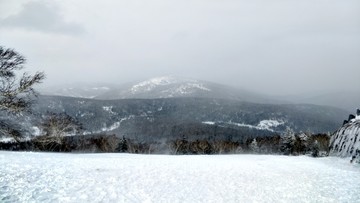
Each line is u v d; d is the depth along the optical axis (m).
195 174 18.92
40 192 12.99
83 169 18.58
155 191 14.44
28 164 19.08
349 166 26.64
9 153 26.08
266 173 20.67
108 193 13.60
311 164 26.58
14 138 36.78
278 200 14.12
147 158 26.72
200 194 14.42
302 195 15.14
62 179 15.50
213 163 24.48
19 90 33.72
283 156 34.09
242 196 14.46
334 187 17.17
